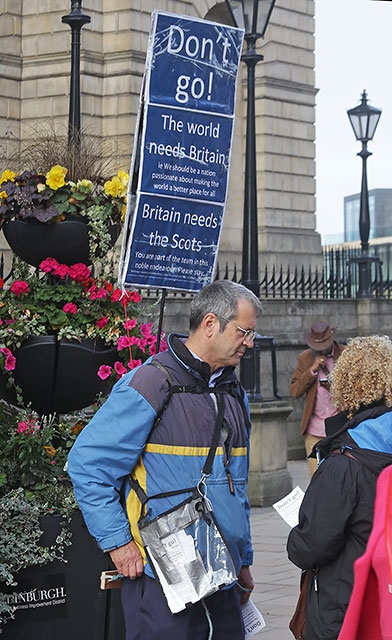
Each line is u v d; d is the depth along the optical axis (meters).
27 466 5.04
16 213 5.59
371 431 4.18
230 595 4.25
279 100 22.69
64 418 5.98
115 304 5.60
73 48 10.47
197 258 5.61
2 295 5.50
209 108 5.51
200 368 4.19
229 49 5.54
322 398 11.18
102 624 4.80
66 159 5.84
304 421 11.25
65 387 5.46
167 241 5.50
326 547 4.11
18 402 5.52
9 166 5.95
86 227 5.59
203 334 4.26
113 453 4.08
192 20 5.41
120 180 5.70
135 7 18.84
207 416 4.18
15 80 19.28
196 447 4.13
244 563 4.51
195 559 4.04
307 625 4.29
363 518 4.11
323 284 18.77
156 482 4.10
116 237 5.91
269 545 9.90
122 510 4.12
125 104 18.75
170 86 5.39
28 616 4.71
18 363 5.38
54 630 4.74
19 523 4.72
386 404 4.29
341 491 4.11
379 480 3.48
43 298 5.41
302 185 23.09
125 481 4.20
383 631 3.35
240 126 22.39
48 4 19.09
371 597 3.47
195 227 5.57
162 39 5.34
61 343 5.37
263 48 22.44
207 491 4.11
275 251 22.39
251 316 4.25
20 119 19.33
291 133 22.89
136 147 5.44
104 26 18.98
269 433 12.32
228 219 22.03
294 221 22.91
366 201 19.50
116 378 5.43
